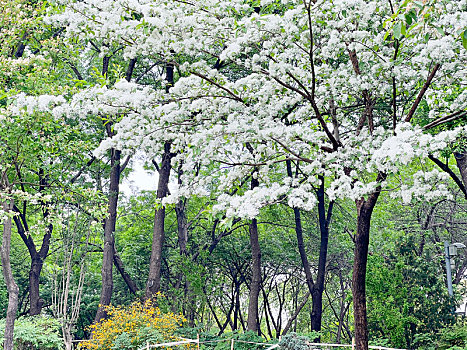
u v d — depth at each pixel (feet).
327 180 54.75
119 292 70.90
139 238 70.54
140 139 22.70
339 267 72.23
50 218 39.88
